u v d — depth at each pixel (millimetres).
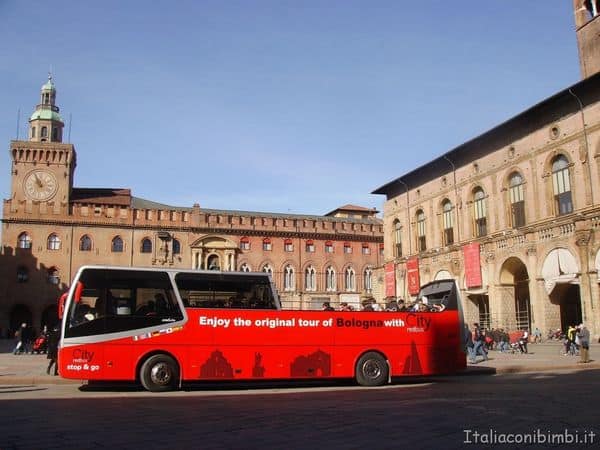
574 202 39062
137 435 10664
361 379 20484
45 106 84625
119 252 77812
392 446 9578
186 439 10281
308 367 19844
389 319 21203
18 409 14156
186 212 81750
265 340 19594
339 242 89000
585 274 36719
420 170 57156
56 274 74875
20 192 75812
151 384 18516
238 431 10984
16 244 74250
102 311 18500
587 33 52562
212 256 82500
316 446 9617
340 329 20516
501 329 40094
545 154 41844
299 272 85625
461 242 50562
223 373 18984
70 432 10969
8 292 72688
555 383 19719
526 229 41812
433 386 20172
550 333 39656
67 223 76375
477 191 49719
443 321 21891
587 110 38469
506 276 44688
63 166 77875
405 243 60375
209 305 19391
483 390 17906
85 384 21250
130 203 81062
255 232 84375
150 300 18953
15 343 59344
